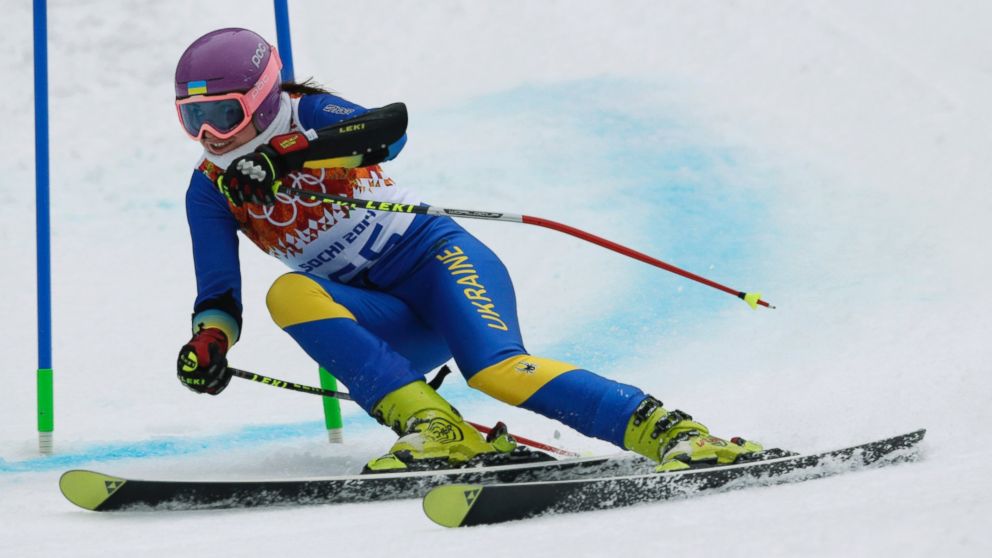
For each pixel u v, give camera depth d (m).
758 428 16.61
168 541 11.23
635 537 9.84
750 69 40.47
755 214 30.34
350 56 45.09
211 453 18.14
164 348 26.22
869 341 21.06
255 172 13.39
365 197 14.90
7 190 36.03
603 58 42.56
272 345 26.19
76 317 27.91
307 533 11.21
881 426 15.41
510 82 41.78
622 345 23.45
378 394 13.81
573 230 13.99
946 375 17.34
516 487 11.13
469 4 46.72
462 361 14.16
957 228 27.69
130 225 33.75
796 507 10.73
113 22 44.38
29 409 22.25
